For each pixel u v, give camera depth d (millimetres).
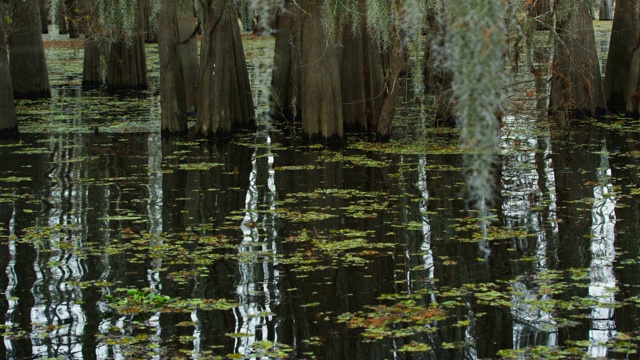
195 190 13484
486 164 8719
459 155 15859
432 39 17516
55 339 7793
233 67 18812
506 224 11281
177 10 20000
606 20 55094
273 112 20516
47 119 21250
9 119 18578
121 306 8570
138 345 7641
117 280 9359
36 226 11500
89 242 10750
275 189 13461
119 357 7379
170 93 18484
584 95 19094
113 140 18188
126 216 11969
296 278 9328
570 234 10766
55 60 39031
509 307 8375
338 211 12039
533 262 9727
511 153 15922
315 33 16875
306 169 14922
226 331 7930
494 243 10453
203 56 18109
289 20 19844
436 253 10094
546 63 21547
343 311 8375
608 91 20766
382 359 7270
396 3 15984
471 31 8047
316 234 10930
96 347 7609
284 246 10461
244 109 19172
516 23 16031
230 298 8781
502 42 8141
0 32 18422
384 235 10867
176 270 9648
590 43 18969
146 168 15250
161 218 11836
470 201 12461
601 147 16250
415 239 10656
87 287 9164
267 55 40062
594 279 9117
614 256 9883
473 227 11148
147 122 20766
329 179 14094
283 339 7734
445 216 11695
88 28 23594
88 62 28156
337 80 17094
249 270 9609
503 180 13781
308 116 17250
